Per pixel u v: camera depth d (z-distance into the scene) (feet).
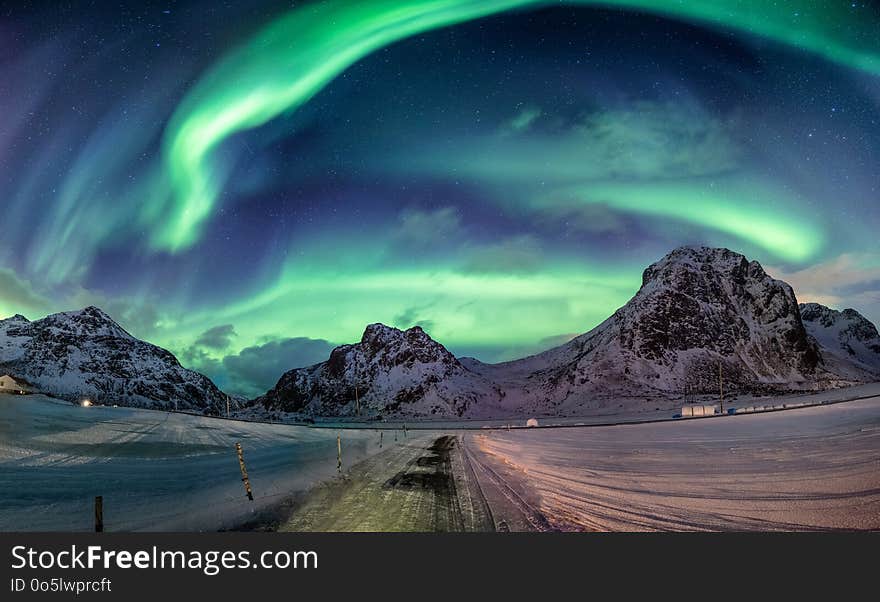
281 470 73.61
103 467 71.36
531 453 108.99
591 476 66.85
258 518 41.01
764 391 532.32
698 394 561.43
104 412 200.34
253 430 191.11
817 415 198.80
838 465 64.23
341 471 73.05
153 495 51.80
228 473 69.87
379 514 42.22
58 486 55.62
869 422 138.00
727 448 98.48
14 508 45.29
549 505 46.09
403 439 175.63
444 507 45.06
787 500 45.68
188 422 197.47
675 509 44.04
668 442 126.52
